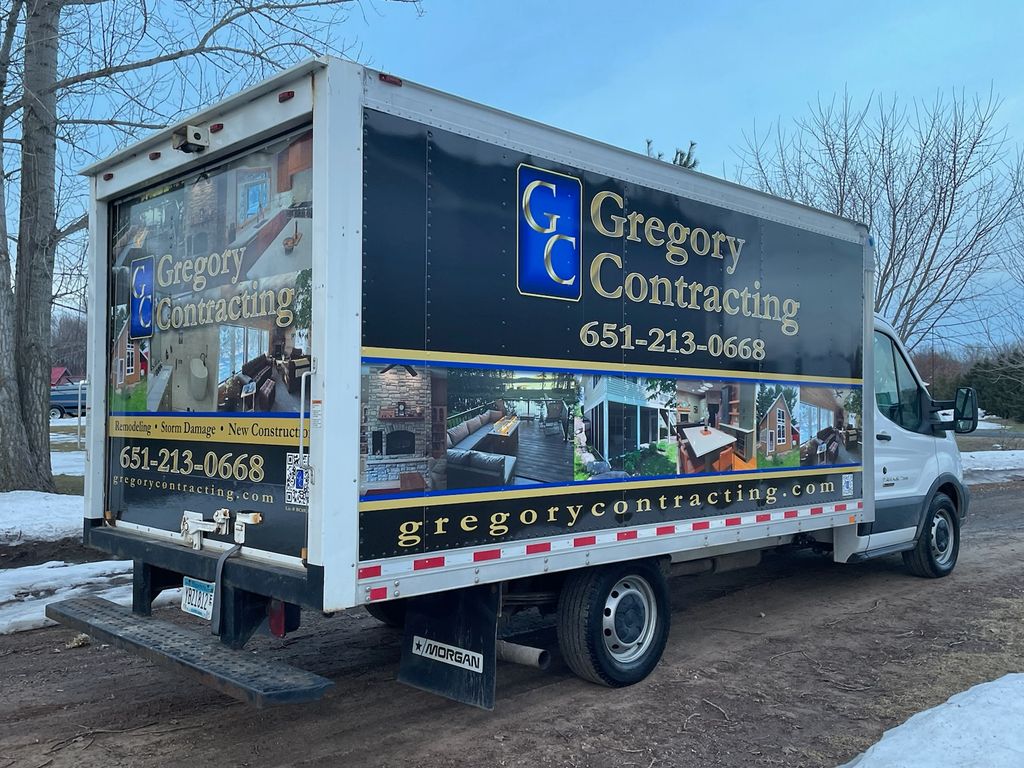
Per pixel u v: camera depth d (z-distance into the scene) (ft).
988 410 148.15
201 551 13.39
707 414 16.63
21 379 37.52
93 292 16.08
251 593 12.41
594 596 15.02
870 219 56.29
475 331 12.55
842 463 20.26
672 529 15.80
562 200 13.94
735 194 17.44
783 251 18.70
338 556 10.80
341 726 13.79
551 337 13.70
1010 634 19.49
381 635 19.21
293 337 11.68
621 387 14.90
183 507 14.01
